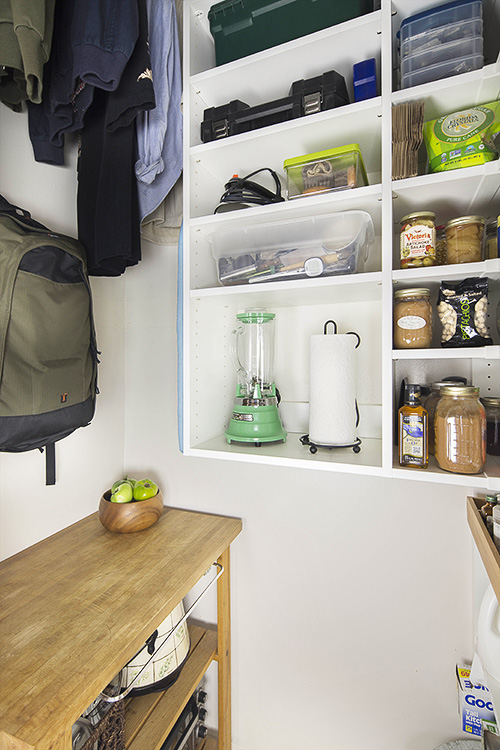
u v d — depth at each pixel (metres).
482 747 0.85
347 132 0.91
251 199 0.95
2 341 0.80
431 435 0.92
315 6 0.89
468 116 0.77
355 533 1.12
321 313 1.19
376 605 1.10
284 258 0.93
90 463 1.30
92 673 0.65
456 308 0.79
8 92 0.94
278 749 1.23
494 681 0.79
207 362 1.13
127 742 0.88
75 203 1.22
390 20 0.80
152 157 0.98
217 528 1.18
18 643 0.71
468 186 0.78
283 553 1.21
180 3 1.17
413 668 1.07
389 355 0.81
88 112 1.05
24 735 0.55
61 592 0.86
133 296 1.42
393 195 0.83
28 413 0.84
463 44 0.76
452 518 1.02
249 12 0.95
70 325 0.94
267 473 1.22
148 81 0.85
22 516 1.06
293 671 1.21
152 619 0.78
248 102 1.08
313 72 0.95
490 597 0.85
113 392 1.39
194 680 1.08
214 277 1.15
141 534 1.14
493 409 0.89
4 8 0.76
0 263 0.82
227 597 1.22
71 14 0.88
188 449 1.04
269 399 1.10
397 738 1.09
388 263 0.81
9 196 1.02
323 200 0.86
